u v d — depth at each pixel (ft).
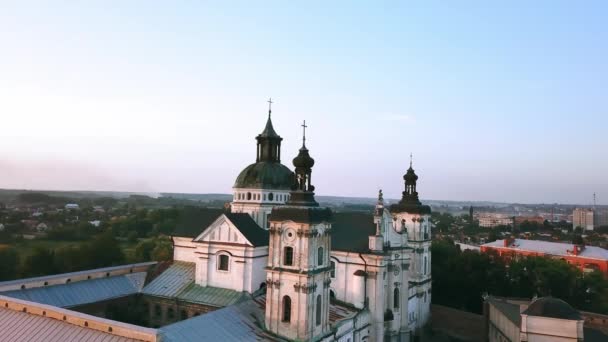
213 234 241.76
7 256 371.97
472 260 382.01
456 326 314.96
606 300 374.02
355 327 220.02
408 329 264.31
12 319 172.65
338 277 239.30
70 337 156.15
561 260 413.39
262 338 186.70
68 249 386.11
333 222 253.44
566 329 214.69
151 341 146.92
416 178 308.60
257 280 234.17
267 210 264.11
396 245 260.01
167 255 427.33
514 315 255.70
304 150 195.21
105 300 236.02
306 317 181.78
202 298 234.17
